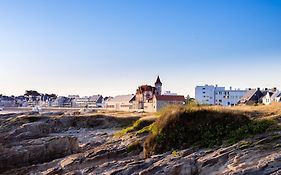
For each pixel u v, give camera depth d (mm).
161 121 29062
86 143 43344
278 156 18656
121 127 67188
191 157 22969
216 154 22203
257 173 17766
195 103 36906
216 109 28844
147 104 136000
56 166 30812
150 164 23469
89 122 73812
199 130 26703
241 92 161750
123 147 30859
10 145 41844
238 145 22625
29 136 52531
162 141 27266
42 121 74062
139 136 32812
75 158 30578
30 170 32094
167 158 23938
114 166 24859
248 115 29797
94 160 29172
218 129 26172
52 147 39219
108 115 77938
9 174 32750
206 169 20891
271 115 29062
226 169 19812
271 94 114312
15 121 77000
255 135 24094
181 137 26891
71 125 73875
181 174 21328
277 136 22312
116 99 171250
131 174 22516
